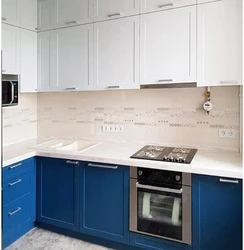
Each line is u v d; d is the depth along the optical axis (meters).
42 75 2.86
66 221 2.50
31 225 2.65
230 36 2.01
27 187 2.51
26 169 2.48
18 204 2.41
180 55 2.19
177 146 2.61
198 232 1.97
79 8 2.60
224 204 1.88
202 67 2.12
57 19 2.73
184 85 2.20
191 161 2.06
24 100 3.09
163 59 2.25
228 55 2.03
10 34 2.51
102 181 2.29
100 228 2.34
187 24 2.15
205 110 2.46
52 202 2.56
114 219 2.27
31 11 2.77
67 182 2.46
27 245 2.40
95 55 2.55
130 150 2.48
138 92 2.75
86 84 2.62
